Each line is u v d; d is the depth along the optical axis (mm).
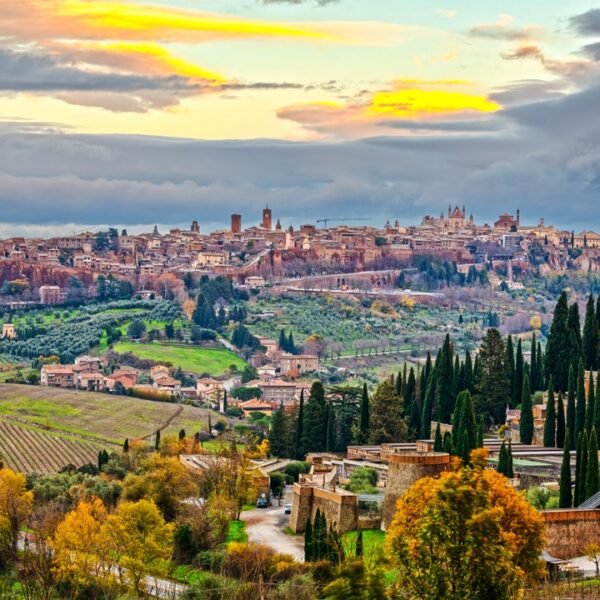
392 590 123812
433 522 118500
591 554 173500
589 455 196625
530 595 148250
